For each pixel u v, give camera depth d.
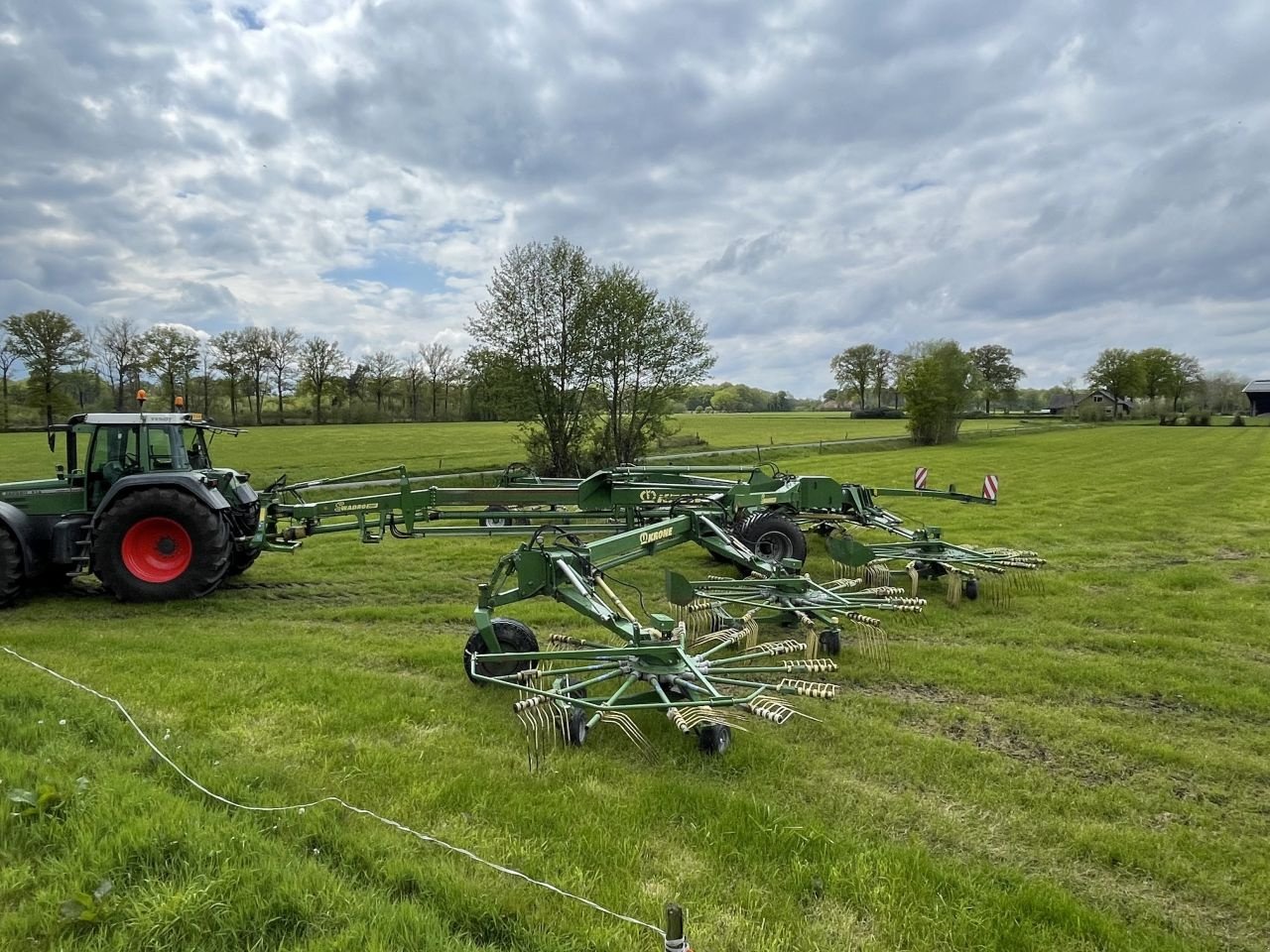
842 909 3.20
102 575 8.39
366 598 8.91
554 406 23.19
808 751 4.69
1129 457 31.08
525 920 2.99
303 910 2.92
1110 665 6.34
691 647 6.25
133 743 4.41
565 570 5.70
